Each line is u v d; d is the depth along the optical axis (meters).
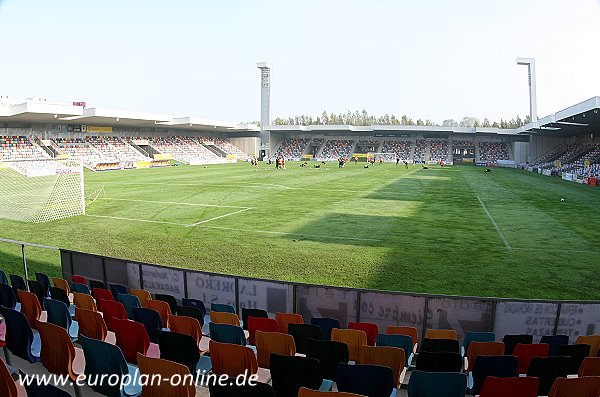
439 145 85.75
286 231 17.61
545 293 10.73
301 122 159.12
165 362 4.49
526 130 59.91
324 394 3.75
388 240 16.09
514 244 15.62
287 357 4.75
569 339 7.27
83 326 6.45
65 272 10.22
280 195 29.22
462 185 37.22
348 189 33.03
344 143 91.12
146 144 72.75
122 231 17.61
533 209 23.92
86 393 5.52
